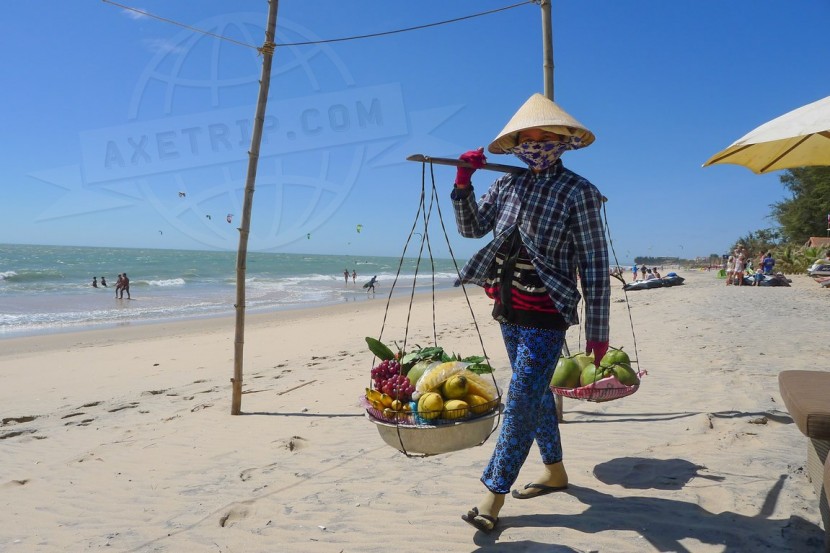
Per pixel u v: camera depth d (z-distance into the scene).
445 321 16.36
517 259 2.88
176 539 3.25
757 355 7.28
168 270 56.84
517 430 2.83
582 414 5.09
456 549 2.83
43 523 3.66
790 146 4.07
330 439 4.94
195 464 4.55
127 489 4.13
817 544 2.60
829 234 39.59
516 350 2.94
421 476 3.83
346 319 18.95
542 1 4.89
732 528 2.79
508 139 3.04
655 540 2.75
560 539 2.82
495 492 2.88
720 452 3.86
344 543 3.00
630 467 3.71
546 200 2.84
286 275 59.50
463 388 2.82
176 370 9.84
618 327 11.09
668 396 5.48
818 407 2.51
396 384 2.95
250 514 3.50
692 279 32.81
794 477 3.33
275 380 7.99
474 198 3.03
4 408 7.41
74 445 5.37
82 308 23.89
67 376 9.76
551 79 4.88
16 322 19.27
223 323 18.52
